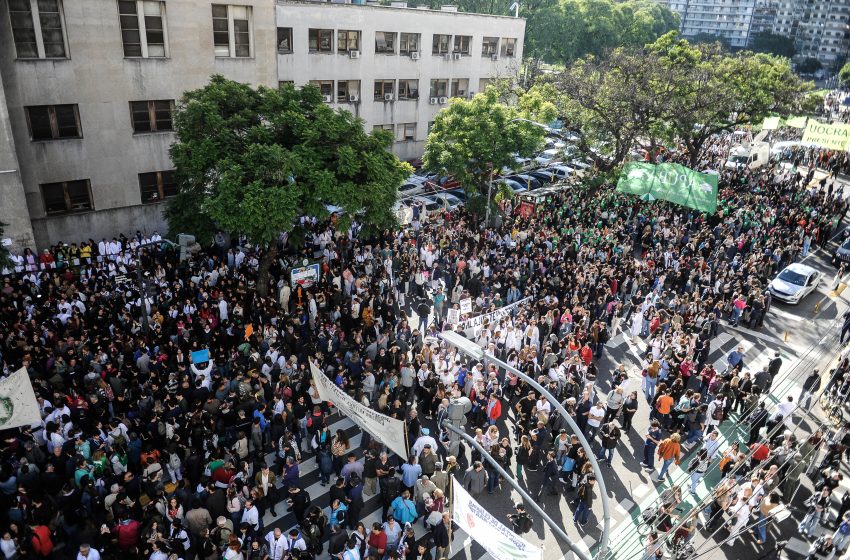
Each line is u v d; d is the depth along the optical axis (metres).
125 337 18.92
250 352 19.56
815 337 26.66
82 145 28.81
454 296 25.97
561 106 37.94
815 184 49.50
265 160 21.28
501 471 10.69
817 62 176.50
